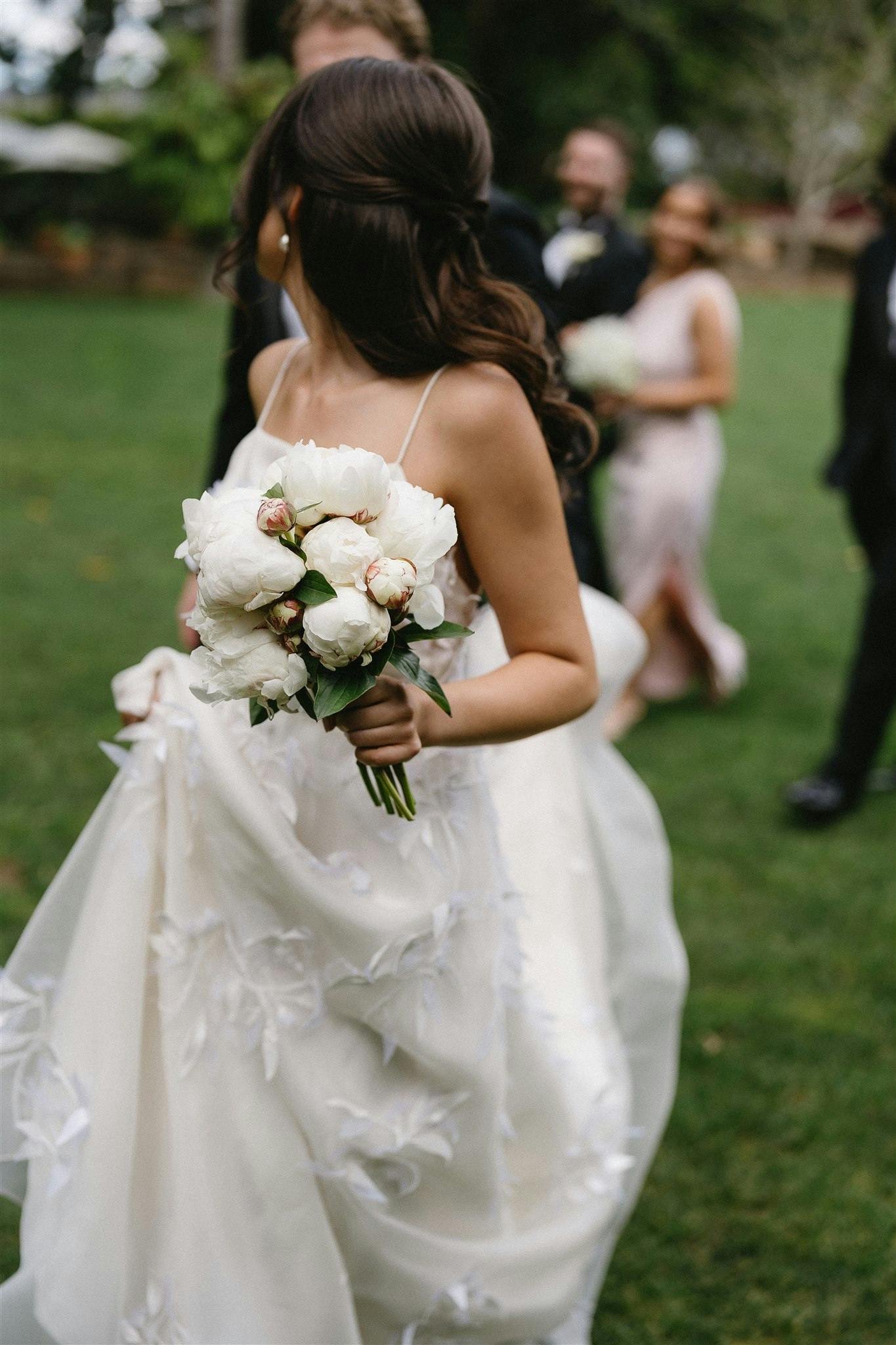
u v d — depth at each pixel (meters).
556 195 24.97
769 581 7.38
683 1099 2.94
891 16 30.33
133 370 12.43
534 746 2.35
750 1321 2.37
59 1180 1.74
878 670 4.24
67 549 6.96
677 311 5.20
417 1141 1.80
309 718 1.75
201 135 18.20
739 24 30.17
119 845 1.80
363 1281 1.87
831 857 4.13
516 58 25.28
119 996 1.75
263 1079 1.75
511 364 1.74
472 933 1.81
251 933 1.74
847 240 31.89
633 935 2.53
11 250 19.14
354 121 1.69
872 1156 2.79
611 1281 2.45
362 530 1.45
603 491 8.85
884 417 4.53
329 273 1.72
